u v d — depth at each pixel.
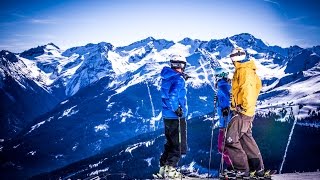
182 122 7.84
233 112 7.18
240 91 6.88
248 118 6.94
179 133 7.70
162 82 7.90
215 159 137.00
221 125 7.85
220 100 7.75
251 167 7.18
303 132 196.00
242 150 6.98
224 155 7.55
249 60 6.99
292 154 171.50
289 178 7.81
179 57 7.80
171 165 7.74
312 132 193.88
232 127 7.00
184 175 7.92
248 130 7.27
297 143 182.75
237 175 6.88
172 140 7.82
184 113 7.73
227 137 7.05
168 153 7.84
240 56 6.95
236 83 6.98
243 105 6.84
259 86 7.13
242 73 6.86
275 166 161.75
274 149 179.25
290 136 190.50
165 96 7.79
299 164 163.00
